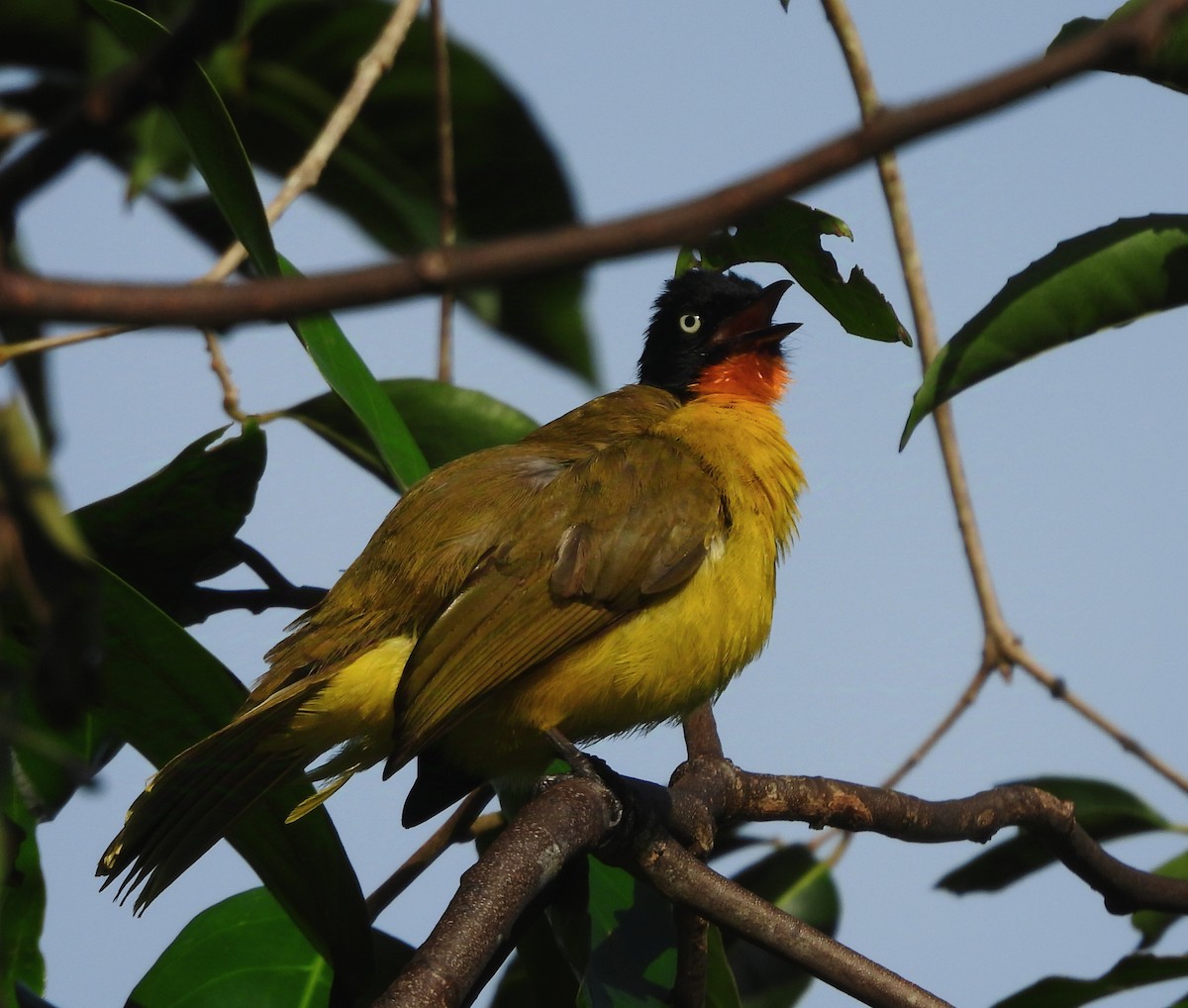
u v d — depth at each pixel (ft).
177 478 28.63
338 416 32.17
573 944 25.53
